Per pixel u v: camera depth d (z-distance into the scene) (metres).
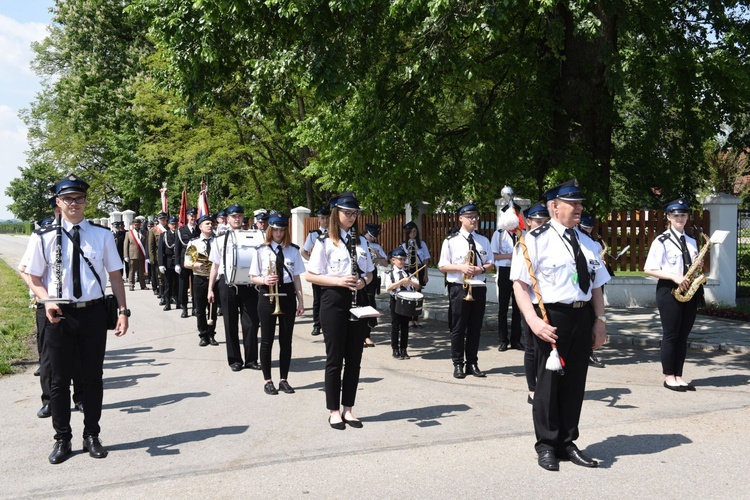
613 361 9.51
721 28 14.15
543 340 5.29
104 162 43.97
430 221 17.02
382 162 12.99
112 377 8.84
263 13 10.63
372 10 11.11
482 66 13.95
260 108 12.41
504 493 4.77
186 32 11.29
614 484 4.93
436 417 6.74
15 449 5.91
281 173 30.31
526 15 13.65
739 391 7.67
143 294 19.66
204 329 11.30
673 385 7.76
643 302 14.23
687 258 7.73
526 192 16.11
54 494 4.86
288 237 8.02
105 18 33.50
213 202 30.20
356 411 7.00
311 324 13.53
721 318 12.73
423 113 13.59
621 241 14.45
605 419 6.58
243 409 7.14
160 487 4.96
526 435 6.12
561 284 5.25
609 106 13.55
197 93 12.16
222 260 9.40
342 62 10.76
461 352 8.58
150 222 22.45
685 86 14.30
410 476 5.12
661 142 16.55
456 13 9.87
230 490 4.88
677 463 5.35
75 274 5.54
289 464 5.40
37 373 8.91
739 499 4.65
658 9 13.32
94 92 32.88
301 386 8.21
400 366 9.39
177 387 8.22
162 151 28.47
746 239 14.49
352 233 6.62
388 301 15.77
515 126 14.16
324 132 13.93
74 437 6.25
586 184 12.95
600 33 10.76
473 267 8.35
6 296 18.00
